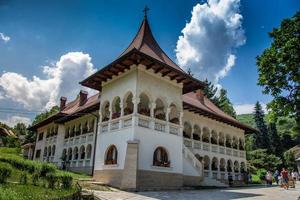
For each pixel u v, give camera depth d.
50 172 15.59
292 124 12.97
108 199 14.46
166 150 23.08
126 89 23.31
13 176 15.62
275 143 88.44
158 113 26.80
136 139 20.94
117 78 24.94
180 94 26.45
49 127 44.44
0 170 13.48
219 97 72.19
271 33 13.18
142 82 22.84
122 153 21.45
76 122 36.62
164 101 24.53
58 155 38.06
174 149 23.84
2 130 55.28
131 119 21.75
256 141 92.00
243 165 40.31
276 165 66.56
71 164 33.91
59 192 12.65
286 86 12.66
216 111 38.91
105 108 26.34
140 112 23.38
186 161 25.56
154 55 25.19
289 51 12.35
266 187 30.14
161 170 22.05
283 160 74.69
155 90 23.81
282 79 12.64
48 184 14.23
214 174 33.97
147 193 18.27
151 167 21.36
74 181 19.62
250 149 77.44
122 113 22.95
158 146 22.41
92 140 31.06
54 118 39.66
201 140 33.25
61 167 35.69
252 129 42.66
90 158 30.25
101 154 23.72
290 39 12.30
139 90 22.34
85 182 20.70
